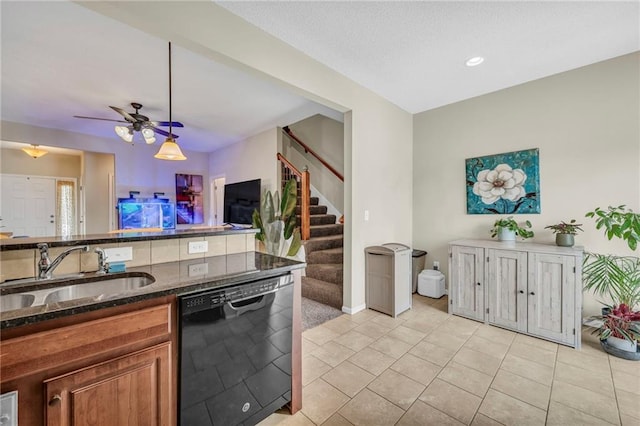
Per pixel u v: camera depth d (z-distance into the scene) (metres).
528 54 2.57
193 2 1.79
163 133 4.01
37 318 0.91
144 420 1.15
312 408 1.71
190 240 1.85
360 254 3.26
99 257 1.45
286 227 3.80
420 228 4.04
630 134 2.57
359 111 3.18
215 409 1.34
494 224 3.28
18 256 1.32
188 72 2.92
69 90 3.33
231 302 1.38
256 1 1.88
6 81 3.09
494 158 3.34
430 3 1.92
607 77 2.66
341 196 5.29
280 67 2.31
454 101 3.65
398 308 3.12
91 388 1.02
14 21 2.07
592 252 2.74
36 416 0.93
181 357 1.23
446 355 2.30
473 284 2.97
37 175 6.15
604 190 2.69
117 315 1.08
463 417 1.62
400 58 2.62
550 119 2.97
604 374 2.01
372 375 2.03
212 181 7.02
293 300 1.67
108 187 5.95
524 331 2.64
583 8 1.98
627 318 2.26
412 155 4.11
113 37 2.29
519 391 1.84
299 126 6.02
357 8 1.96
